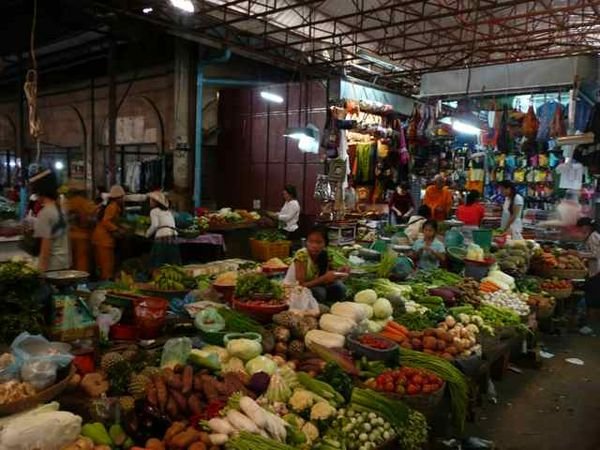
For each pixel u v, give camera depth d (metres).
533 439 3.79
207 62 10.36
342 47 9.70
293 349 3.41
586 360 5.58
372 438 2.64
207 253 8.41
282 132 11.50
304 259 4.49
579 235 8.48
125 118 12.44
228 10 8.34
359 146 11.05
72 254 6.27
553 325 6.57
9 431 2.07
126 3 7.45
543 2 8.71
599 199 9.21
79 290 3.98
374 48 11.50
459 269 6.19
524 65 8.41
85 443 2.20
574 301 7.08
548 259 7.09
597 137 6.90
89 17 6.43
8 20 6.24
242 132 12.17
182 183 10.37
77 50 11.47
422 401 3.03
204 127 12.49
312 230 4.54
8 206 9.09
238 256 9.20
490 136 9.54
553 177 10.77
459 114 9.24
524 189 11.69
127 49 12.07
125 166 12.66
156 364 2.95
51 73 14.03
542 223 9.20
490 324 4.60
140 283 4.83
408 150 11.37
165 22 7.99
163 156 10.95
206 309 3.55
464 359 3.79
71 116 14.11
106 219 6.46
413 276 5.53
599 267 7.44
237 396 2.57
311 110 11.08
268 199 11.80
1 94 16.25
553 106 8.45
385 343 3.48
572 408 4.35
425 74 9.53
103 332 3.39
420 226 6.91
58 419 2.17
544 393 4.65
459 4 9.53
